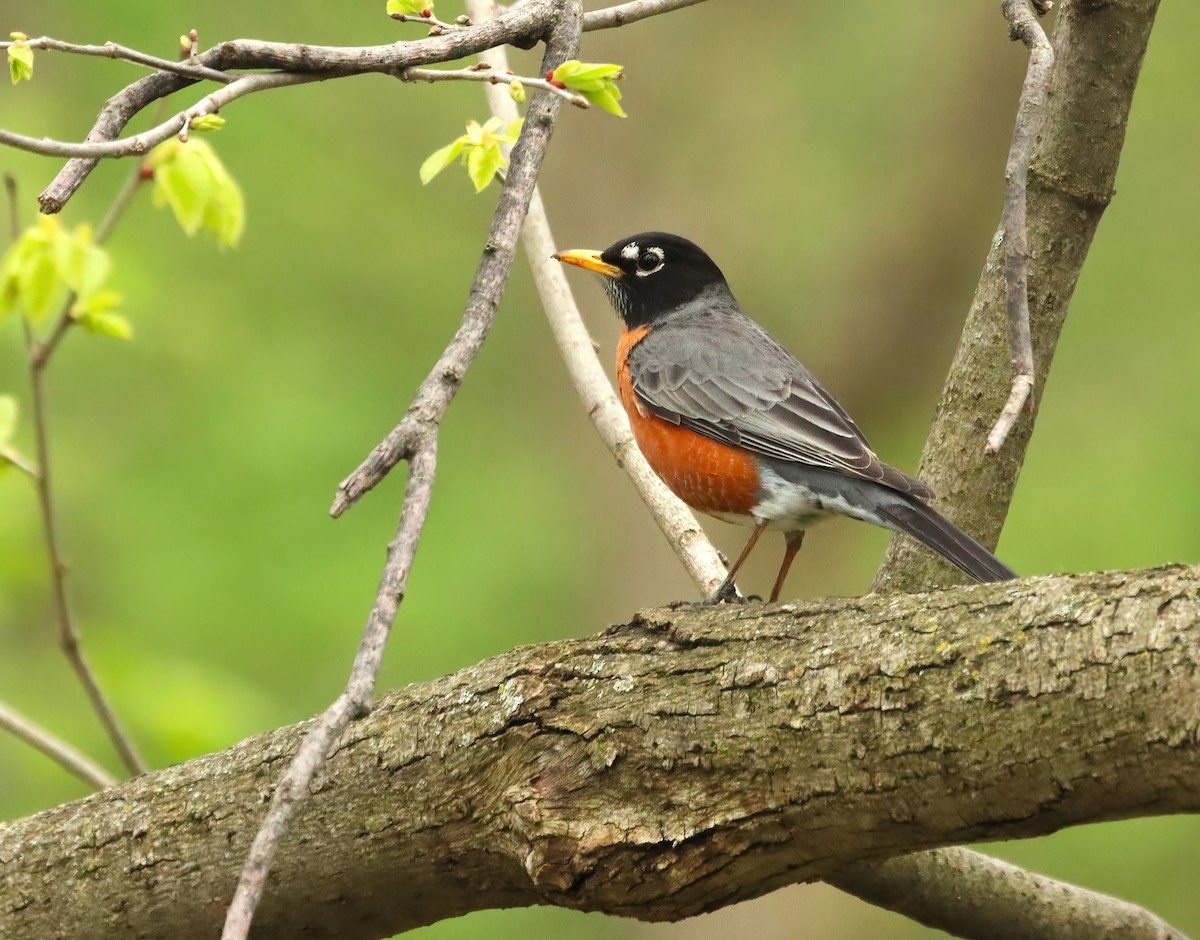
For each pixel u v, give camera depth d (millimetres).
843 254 19703
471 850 5367
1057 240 7137
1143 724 4250
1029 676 4438
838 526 18016
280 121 20000
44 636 12609
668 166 18844
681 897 4992
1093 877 16469
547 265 8438
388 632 4438
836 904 17062
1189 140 19703
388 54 5559
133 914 5828
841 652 4824
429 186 20266
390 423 18047
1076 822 4551
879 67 19688
